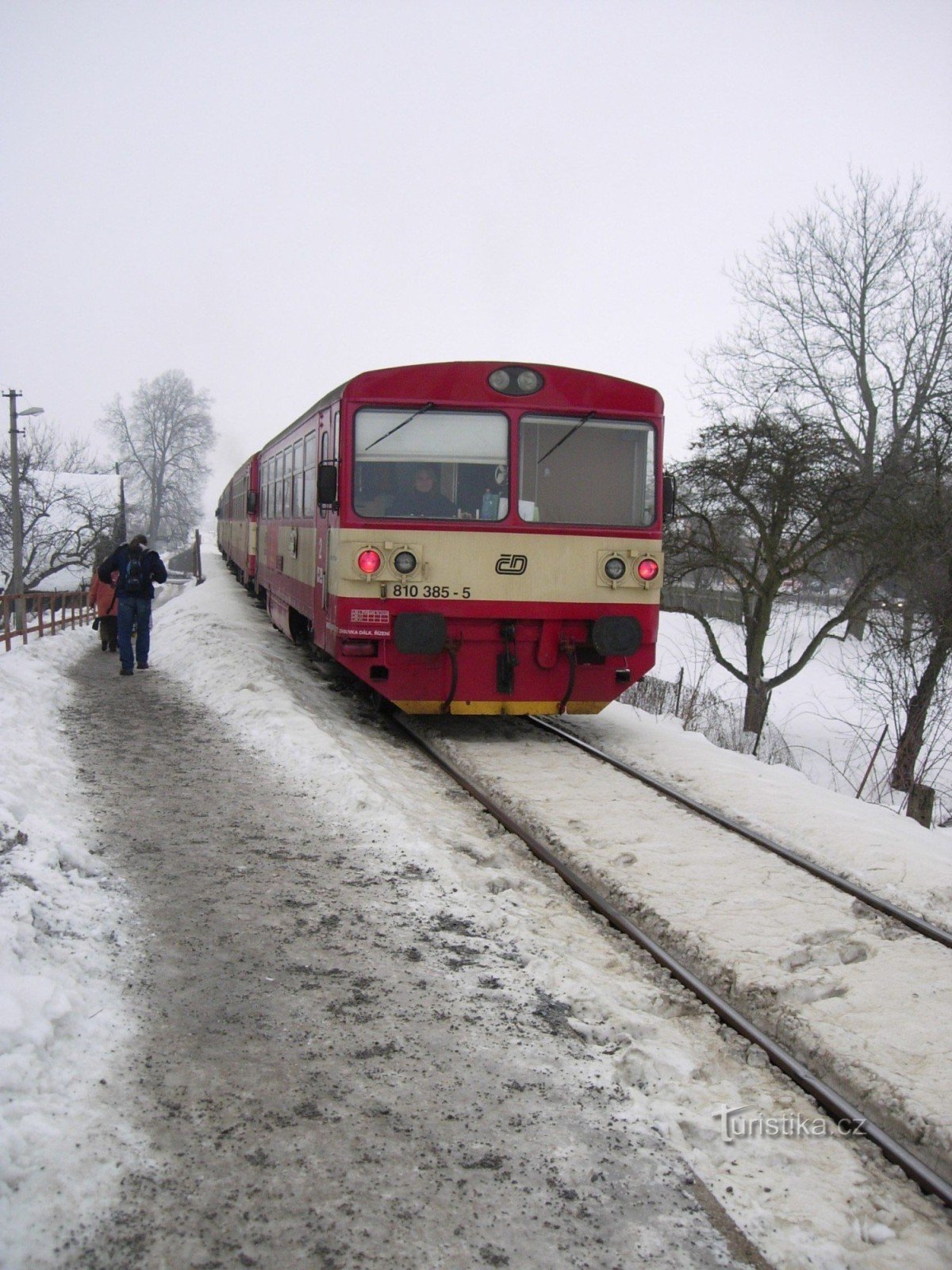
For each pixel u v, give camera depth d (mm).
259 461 19938
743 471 17016
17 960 4125
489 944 5047
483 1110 3627
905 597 16000
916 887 6469
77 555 42688
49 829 5871
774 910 5930
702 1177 3400
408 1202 3125
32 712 9516
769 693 17859
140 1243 2855
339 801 7133
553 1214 3127
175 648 14461
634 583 9906
